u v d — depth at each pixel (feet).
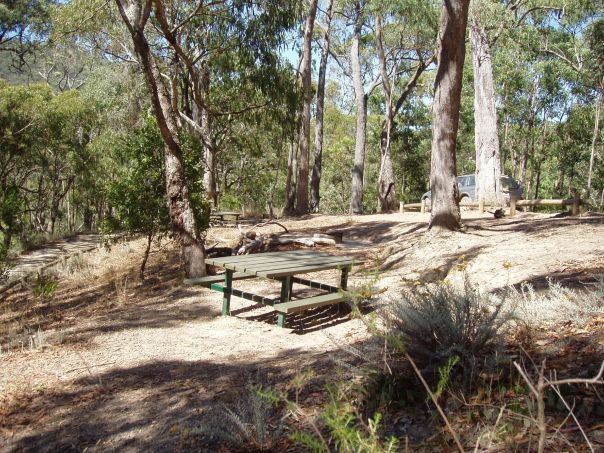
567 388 9.70
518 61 101.09
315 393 12.73
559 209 76.23
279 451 10.46
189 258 31.73
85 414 14.02
